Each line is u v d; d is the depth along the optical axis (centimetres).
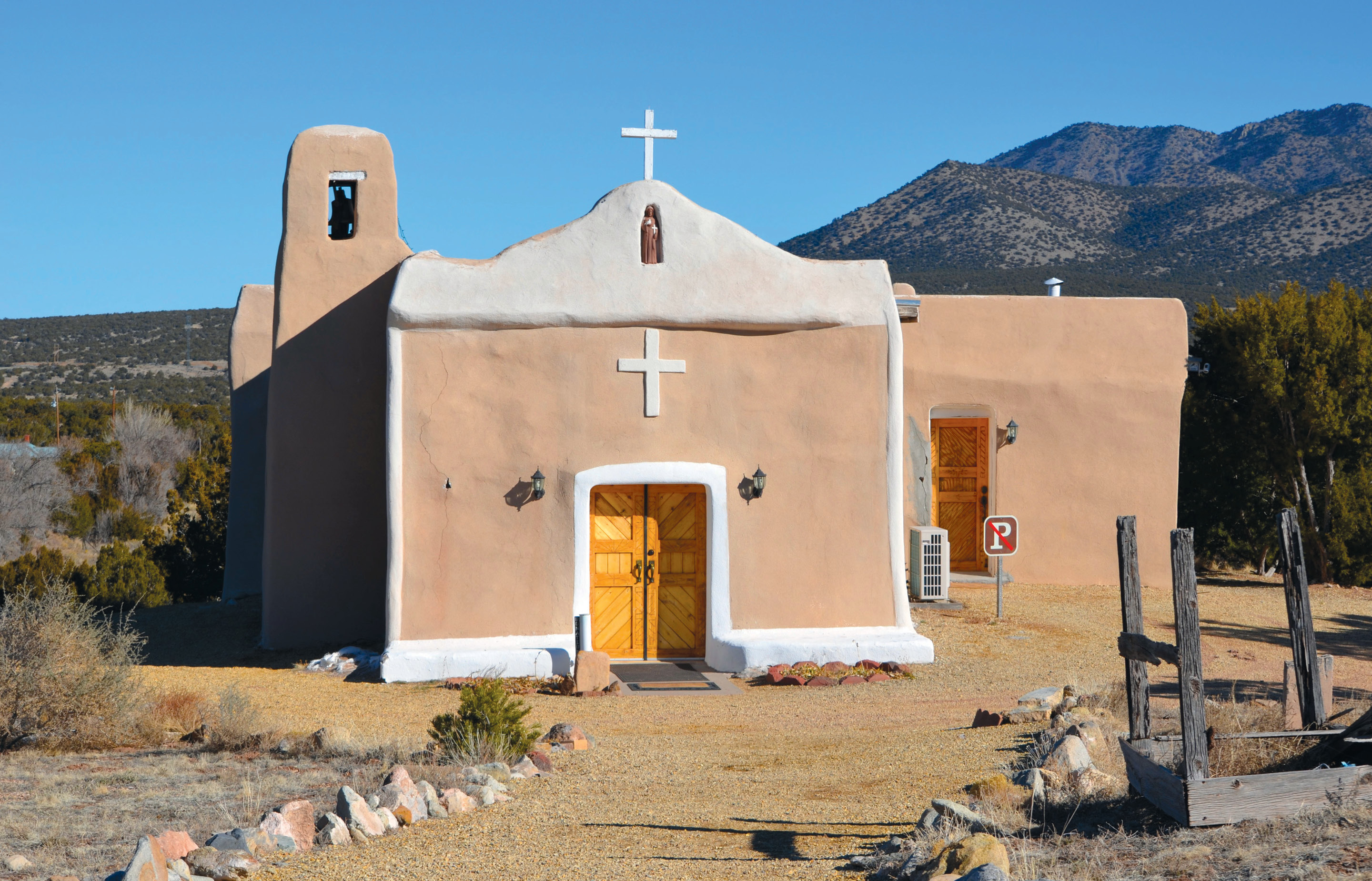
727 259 1524
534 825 732
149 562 2598
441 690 1358
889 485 1542
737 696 1325
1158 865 529
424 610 1452
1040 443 2098
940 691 1330
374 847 676
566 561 1477
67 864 635
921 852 578
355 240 1677
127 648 1128
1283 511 704
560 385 1491
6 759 980
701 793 820
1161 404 2109
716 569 1503
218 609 2050
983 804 708
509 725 955
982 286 8694
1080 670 1441
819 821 727
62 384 7719
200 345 9212
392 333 1464
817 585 1519
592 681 1348
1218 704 1030
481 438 1477
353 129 1689
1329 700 891
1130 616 700
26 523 4038
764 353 1530
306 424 1664
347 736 1003
